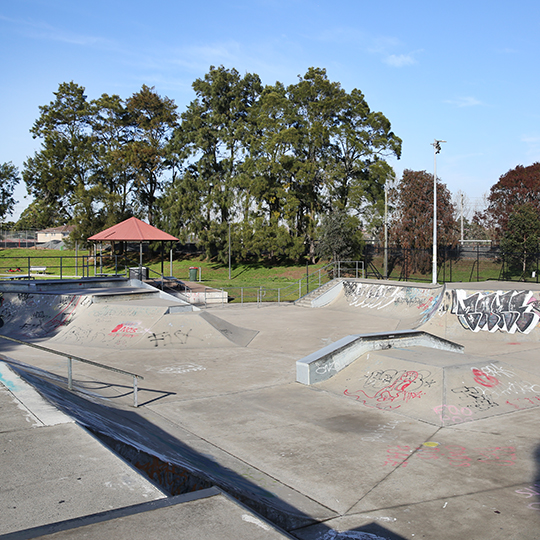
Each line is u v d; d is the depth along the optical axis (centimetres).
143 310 1639
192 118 4609
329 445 690
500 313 1608
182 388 1017
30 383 657
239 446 688
